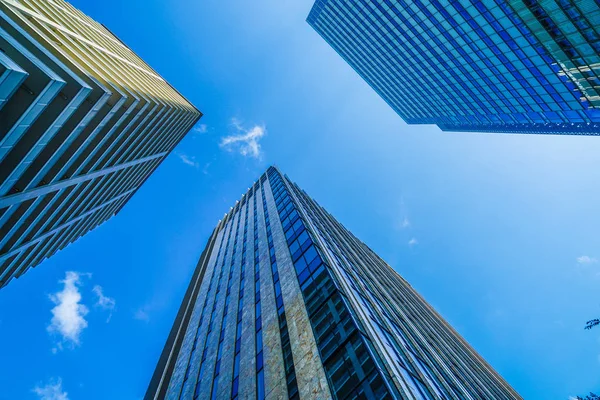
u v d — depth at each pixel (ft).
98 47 123.24
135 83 118.83
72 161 88.22
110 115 86.58
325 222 184.75
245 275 142.41
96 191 136.15
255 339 89.56
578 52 107.34
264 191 247.29
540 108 154.20
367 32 214.48
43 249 135.03
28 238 109.81
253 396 68.85
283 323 82.02
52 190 93.81
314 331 69.26
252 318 102.17
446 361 119.85
